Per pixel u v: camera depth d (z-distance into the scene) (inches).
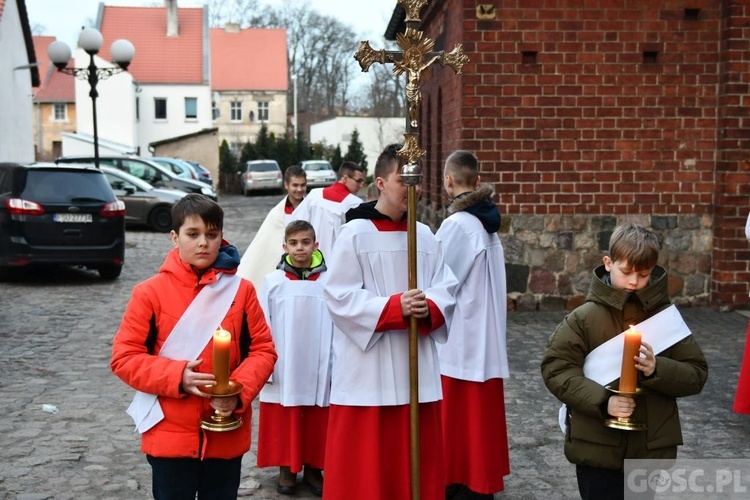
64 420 264.7
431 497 164.2
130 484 212.5
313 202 276.5
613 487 146.0
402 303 155.1
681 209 427.8
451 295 162.4
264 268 288.0
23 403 282.2
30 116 1191.6
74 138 1891.0
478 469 199.3
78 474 219.3
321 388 209.6
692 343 145.1
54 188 530.0
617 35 420.5
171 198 862.5
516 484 214.8
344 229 164.6
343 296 159.8
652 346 143.6
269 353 147.7
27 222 521.3
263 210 1280.8
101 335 391.9
